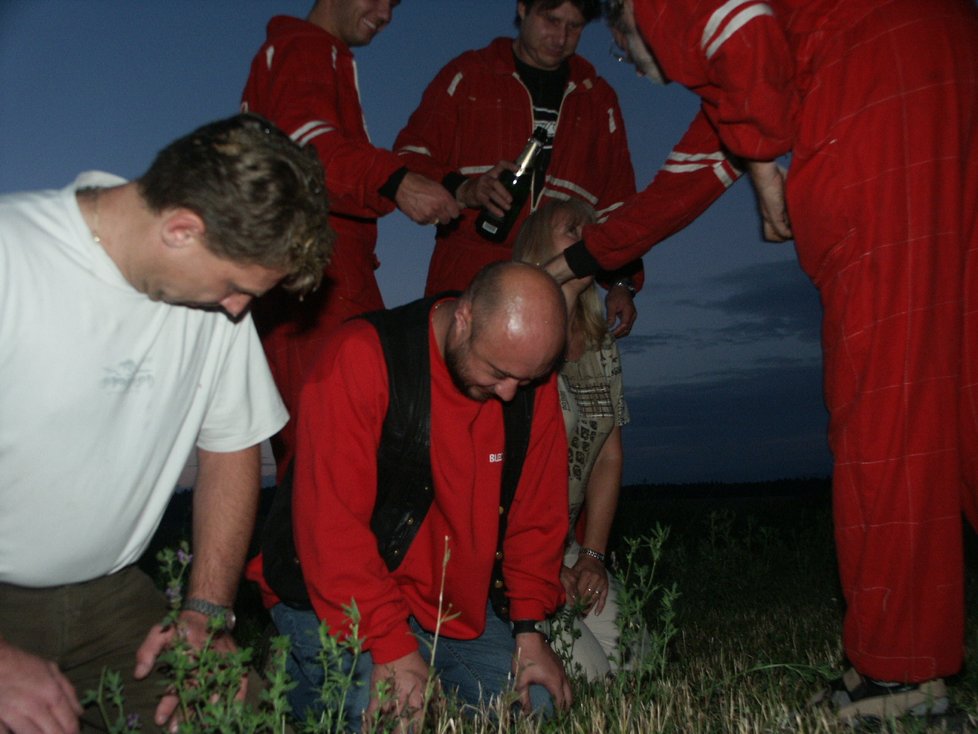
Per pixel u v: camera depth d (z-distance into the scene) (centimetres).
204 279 249
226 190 232
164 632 286
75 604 288
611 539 870
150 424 274
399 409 333
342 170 442
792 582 758
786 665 344
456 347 323
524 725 316
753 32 311
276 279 251
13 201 253
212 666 262
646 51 376
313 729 280
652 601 521
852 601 314
